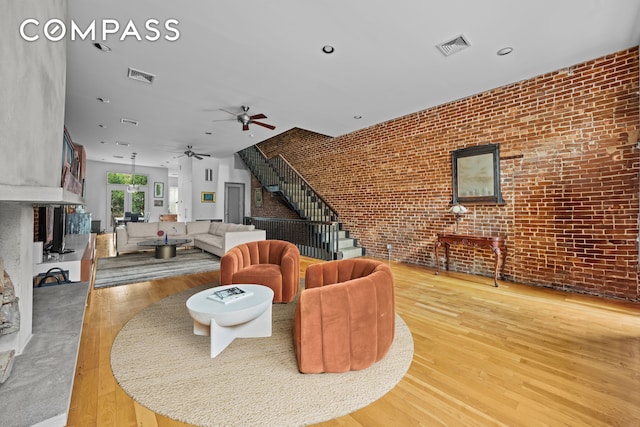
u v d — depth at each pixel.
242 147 7.73
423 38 2.88
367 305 1.88
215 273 4.43
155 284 3.84
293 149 8.16
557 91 3.59
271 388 1.67
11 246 1.78
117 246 5.73
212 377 1.78
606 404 1.55
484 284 3.94
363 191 6.16
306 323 1.80
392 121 5.53
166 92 4.11
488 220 4.24
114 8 2.43
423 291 3.64
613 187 3.23
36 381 1.45
